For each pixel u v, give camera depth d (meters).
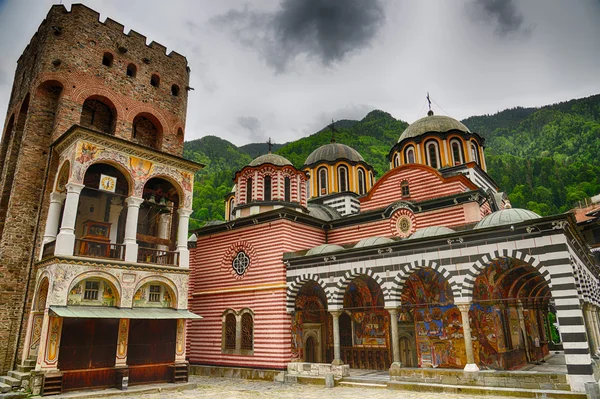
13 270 24.45
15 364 22.98
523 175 113.12
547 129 173.75
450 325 24.55
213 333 30.91
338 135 114.25
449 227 27.27
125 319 23.28
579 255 22.20
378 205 32.97
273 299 28.08
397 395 20.02
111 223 25.94
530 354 30.03
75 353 21.64
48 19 28.53
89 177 26.66
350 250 25.30
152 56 32.00
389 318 27.11
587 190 97.31
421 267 22.77
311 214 34.72
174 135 31.94
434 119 38.44
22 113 29.53
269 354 27.30
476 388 19.28
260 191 34.25
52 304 20.86
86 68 27.97
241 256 31.11
